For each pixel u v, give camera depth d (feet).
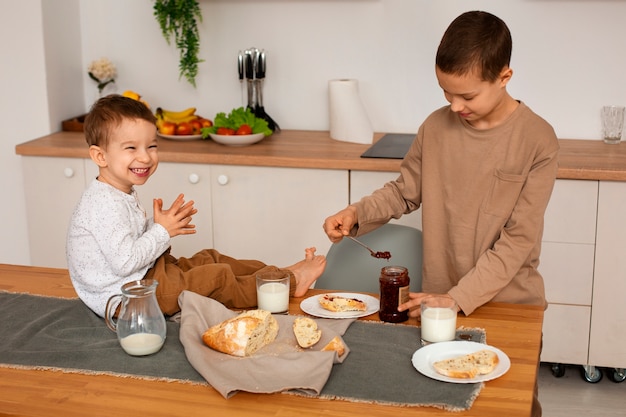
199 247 10.64
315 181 10.03
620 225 9.25
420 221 10.12
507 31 5.99
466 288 5.95
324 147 10.64
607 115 10.74
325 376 4.67
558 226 9.42
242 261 6.78
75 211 6.05
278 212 10.27
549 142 6.33
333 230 6.65
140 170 6.04
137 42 12.30
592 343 9.67
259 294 5.88
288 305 5.97
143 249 5.86
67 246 6.10
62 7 11.98
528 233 6.28
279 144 10.87
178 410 4.47
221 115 11.11
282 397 4.58
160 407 4.51
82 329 5.66
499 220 6.49
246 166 10.21
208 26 11.96
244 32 11.91
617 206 9.20
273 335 5.29
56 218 10.97
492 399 4.54
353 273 7.35
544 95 11.17
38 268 7.13
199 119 11.62
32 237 11.10
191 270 6.02
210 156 10.23
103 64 12.05
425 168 6.94
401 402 4.49
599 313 9.55
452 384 4.70
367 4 11.44
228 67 12.09
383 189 7.31
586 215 9.30
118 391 4.72
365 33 11.55
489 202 6.56
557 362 9.86
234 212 10.41
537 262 6.74
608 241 9.32
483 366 4.82
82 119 12.23
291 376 4.71
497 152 6.50
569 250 9.46
